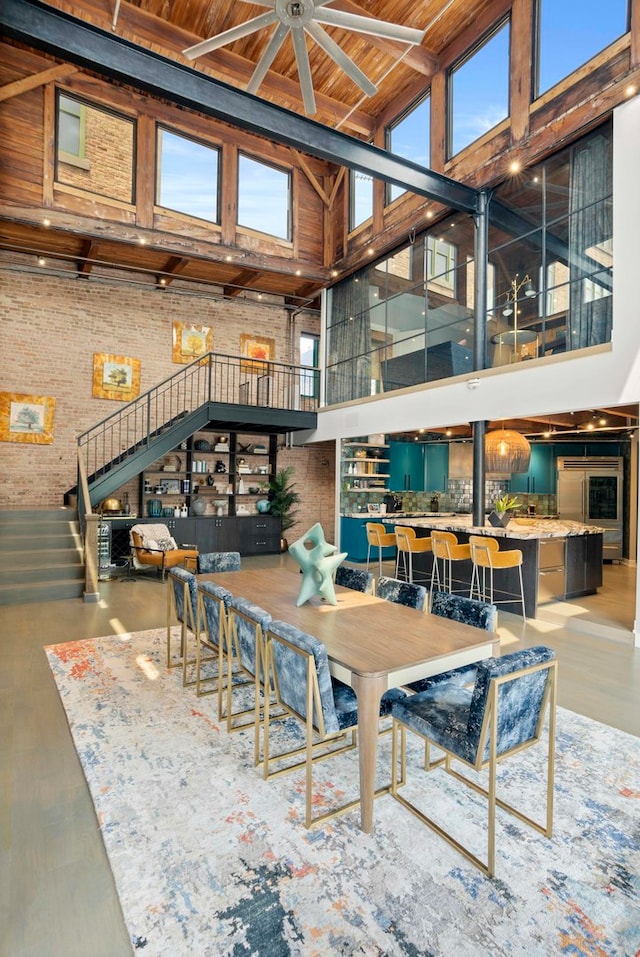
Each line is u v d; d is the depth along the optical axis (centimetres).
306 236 898
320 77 728
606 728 281
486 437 613
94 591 557
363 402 797
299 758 249
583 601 573
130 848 183
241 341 946
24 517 642
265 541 910
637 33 460
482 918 155
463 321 684
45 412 764
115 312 823
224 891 164
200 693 317
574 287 530
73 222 684
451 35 654
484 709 177
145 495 830
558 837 193
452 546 545
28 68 661
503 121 595
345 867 176
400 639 233
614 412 595
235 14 617
